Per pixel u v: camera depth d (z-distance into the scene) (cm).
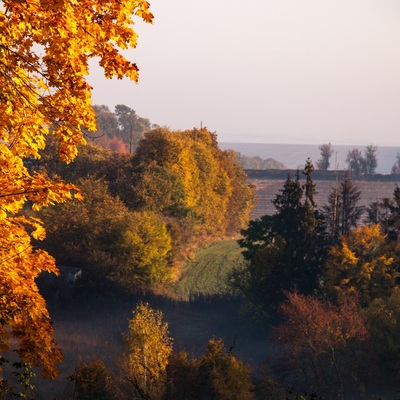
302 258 15888
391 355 11281
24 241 2264
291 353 11312
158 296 16125
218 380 8531
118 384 8262
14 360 9950
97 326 13750
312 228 16075
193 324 15100
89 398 7919
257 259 15875
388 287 14900
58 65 2164
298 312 11631
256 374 11981
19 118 2225
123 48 2186
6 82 2186
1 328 2239
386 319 11681
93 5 2144
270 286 15638
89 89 2236
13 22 2055
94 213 16712
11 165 2247
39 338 2242
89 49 2170
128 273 16238
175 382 8450
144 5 2162
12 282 2206
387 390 11169
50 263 2278
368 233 15262
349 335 11288
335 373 11231
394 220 17350
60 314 14425
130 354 8594
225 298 16512
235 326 15062
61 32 2089
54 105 2238
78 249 16288
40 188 2200
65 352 11700
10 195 2178
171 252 19750
